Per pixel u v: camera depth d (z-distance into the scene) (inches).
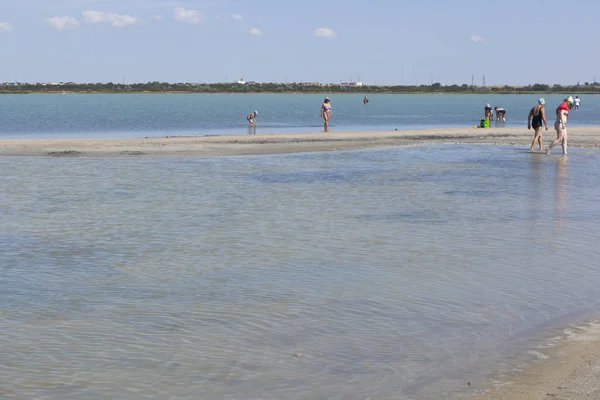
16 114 3789.4
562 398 252.1
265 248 526.0
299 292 408.8
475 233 581.6
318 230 595.2
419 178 959.0
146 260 488.7
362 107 5167.3
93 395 269.3
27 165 1112.2
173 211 690.8
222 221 636.1
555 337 326.6
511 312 369.4
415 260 488.4
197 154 1315.2
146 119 3147.1
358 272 454.9
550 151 1362.0
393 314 366.9
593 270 459.2
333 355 309.1
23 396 267.7
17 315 365.4
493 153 1331.2
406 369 292.0
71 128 2400.3
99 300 392.8
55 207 712.4
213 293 406.0
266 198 778.8
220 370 293.0
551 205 726.5
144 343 324.2
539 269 461.7
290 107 5300.2
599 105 5452.8
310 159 1227.9
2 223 624.1
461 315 364.8
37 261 487.2
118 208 707.4
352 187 869.8
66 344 322.7
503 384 271.0
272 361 302.4
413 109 4662.9
